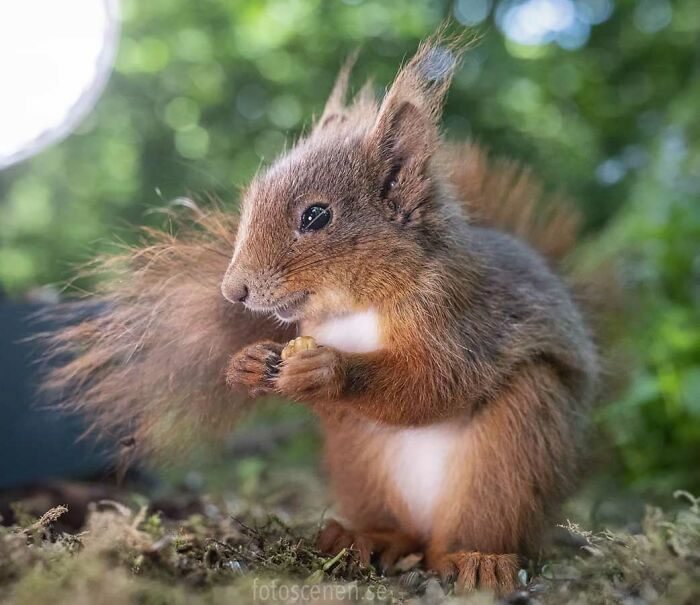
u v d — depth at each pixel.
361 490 0.78
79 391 0.79
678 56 2.02
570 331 0.79
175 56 1.77
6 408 0.83
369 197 0.75
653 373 0.96
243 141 1.78
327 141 0.77
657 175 1.21
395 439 0.77
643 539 0.73
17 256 1.54
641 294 1.01
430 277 0.75
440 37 0.77
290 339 0.77
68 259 1.52
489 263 0.78
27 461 0.84
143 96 1.76
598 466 0.86
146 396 0.78
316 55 1.77
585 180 1.87
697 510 0.76
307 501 0.88
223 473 0.95
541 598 0.71
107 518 0.75
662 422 0.95
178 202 0.80
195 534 0.76
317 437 1.01
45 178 1.63
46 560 0.69
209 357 0.77
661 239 1.01
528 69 1.92
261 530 0.76
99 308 0.81
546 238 0.87
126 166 1.72
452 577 0.74
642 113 2.04
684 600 0.69
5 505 0.82
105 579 0.67
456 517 0.76
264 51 1.78
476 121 1.77
